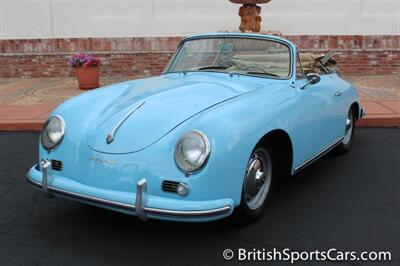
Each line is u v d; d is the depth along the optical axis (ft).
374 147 19.92
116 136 10.68
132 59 39.86
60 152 11.28
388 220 12.50
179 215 9.64
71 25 39.50
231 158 10.12
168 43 39.63
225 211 10.00
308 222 12.33
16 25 39.50
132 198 9.96
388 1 39.01
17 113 25.95
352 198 14.07
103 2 39.14
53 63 40.01
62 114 11.87
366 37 39.34
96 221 12.48
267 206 12.60
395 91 31.35
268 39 14.47
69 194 10.73
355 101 18.30
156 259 10.46
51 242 11.34
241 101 11.33
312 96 14.14
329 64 18.43
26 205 13.74
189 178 9.75
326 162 17.78
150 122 10.74
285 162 13.15
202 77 14.12
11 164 18.07
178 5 39.11
